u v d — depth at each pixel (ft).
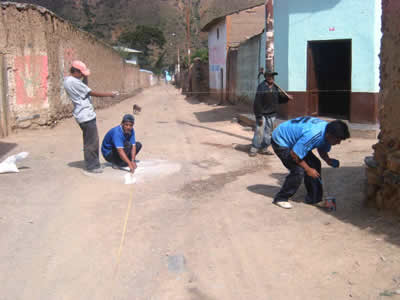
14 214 15.29
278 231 13.53
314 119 15.29
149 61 257.96
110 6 257.34
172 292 10.06
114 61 82.69
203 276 10.81
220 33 73.77
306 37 35.65
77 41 51.24
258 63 50.14
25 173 21.65
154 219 14.82
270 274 10.82
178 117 49.75
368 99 33.12
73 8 229.45
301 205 16.08
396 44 13.70
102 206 16.25
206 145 29.71
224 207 16.05
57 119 41.42
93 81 61.36
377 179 14.56
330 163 15.83
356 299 9.52
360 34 32.91
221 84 74.18
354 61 33.40
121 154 20.56
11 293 10.02
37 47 37.35
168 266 11.34
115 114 57.36
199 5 258.37
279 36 38.01
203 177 20.63
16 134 36.24
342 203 15.94
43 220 14.73
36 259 11.75
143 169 21.89
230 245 12.60
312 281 10.40
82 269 11.19
